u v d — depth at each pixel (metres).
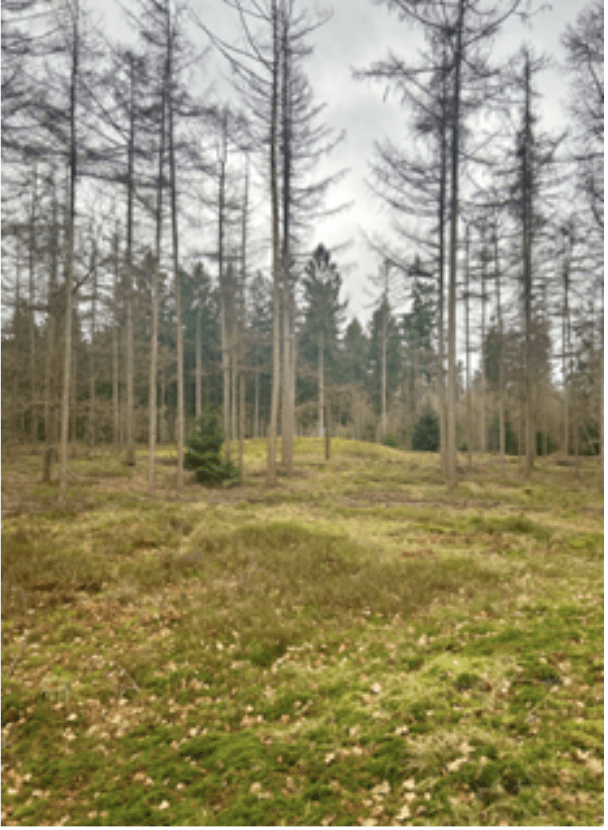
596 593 5.60
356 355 55.88
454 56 15.08
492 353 35.53
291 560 7.31
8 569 6.68
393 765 3.10
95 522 10.12
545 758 2.94
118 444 30.86
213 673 4.55
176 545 8.55
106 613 5.74
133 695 4.29
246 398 51.16
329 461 26.45
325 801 2.90
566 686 3.66
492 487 17.77
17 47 10.49
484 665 4.10
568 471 24.39
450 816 2.63
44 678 4.48
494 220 22.25
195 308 36.84
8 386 15.33
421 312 46.66
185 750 3.54
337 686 4.17
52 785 3.30
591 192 14.85
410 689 3.92
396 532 9.77
